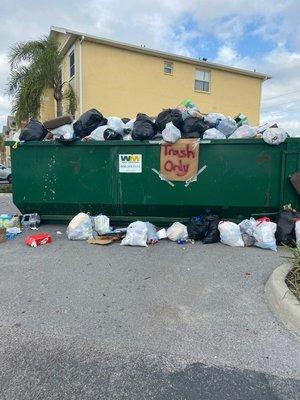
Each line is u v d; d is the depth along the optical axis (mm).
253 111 20562
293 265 3564
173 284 3547
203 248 4750
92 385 2088
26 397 1985
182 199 5316
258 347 2461
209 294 3312
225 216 5387
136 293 3332
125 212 5605
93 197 5555
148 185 5375
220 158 5164
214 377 2162
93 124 5602
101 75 15336
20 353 2381
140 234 4871
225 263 4148
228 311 2980
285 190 5098
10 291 3371
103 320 2820
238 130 5277
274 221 5281
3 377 2148
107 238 5066
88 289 3422
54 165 5582
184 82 17875
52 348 2438
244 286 3492
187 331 2666
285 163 5043
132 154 5355
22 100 13250
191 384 2102
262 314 2928
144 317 2871
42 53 13148
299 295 2893
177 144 5203
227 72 19250
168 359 2330
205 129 5320
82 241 5090
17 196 5742
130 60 16031
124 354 2379
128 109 16297
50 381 2117
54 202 5680
